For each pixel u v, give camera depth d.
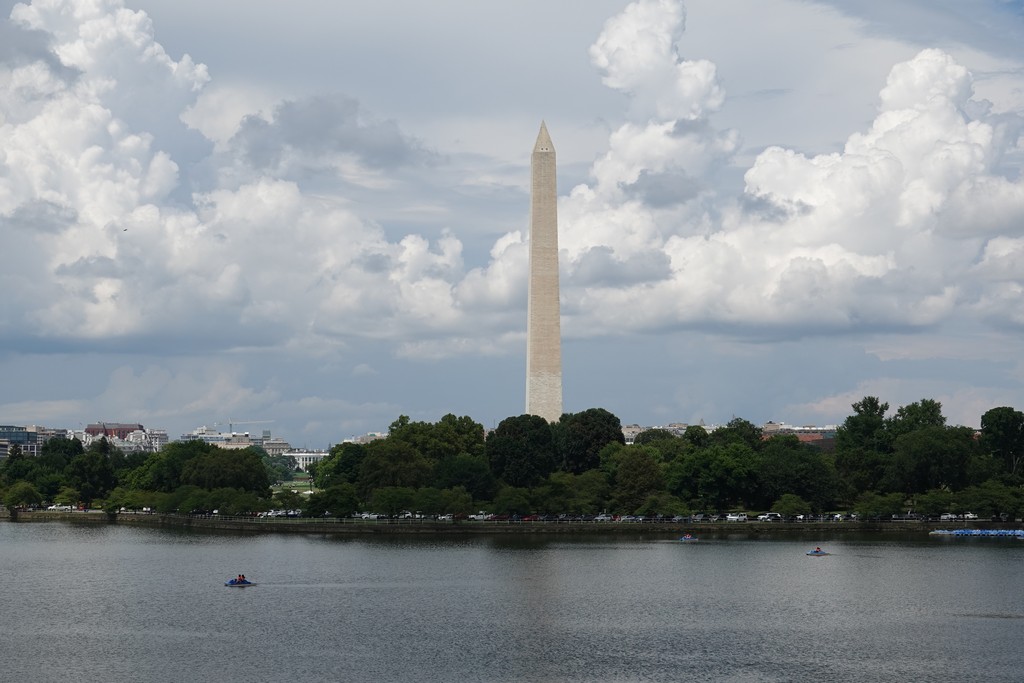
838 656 146.12
